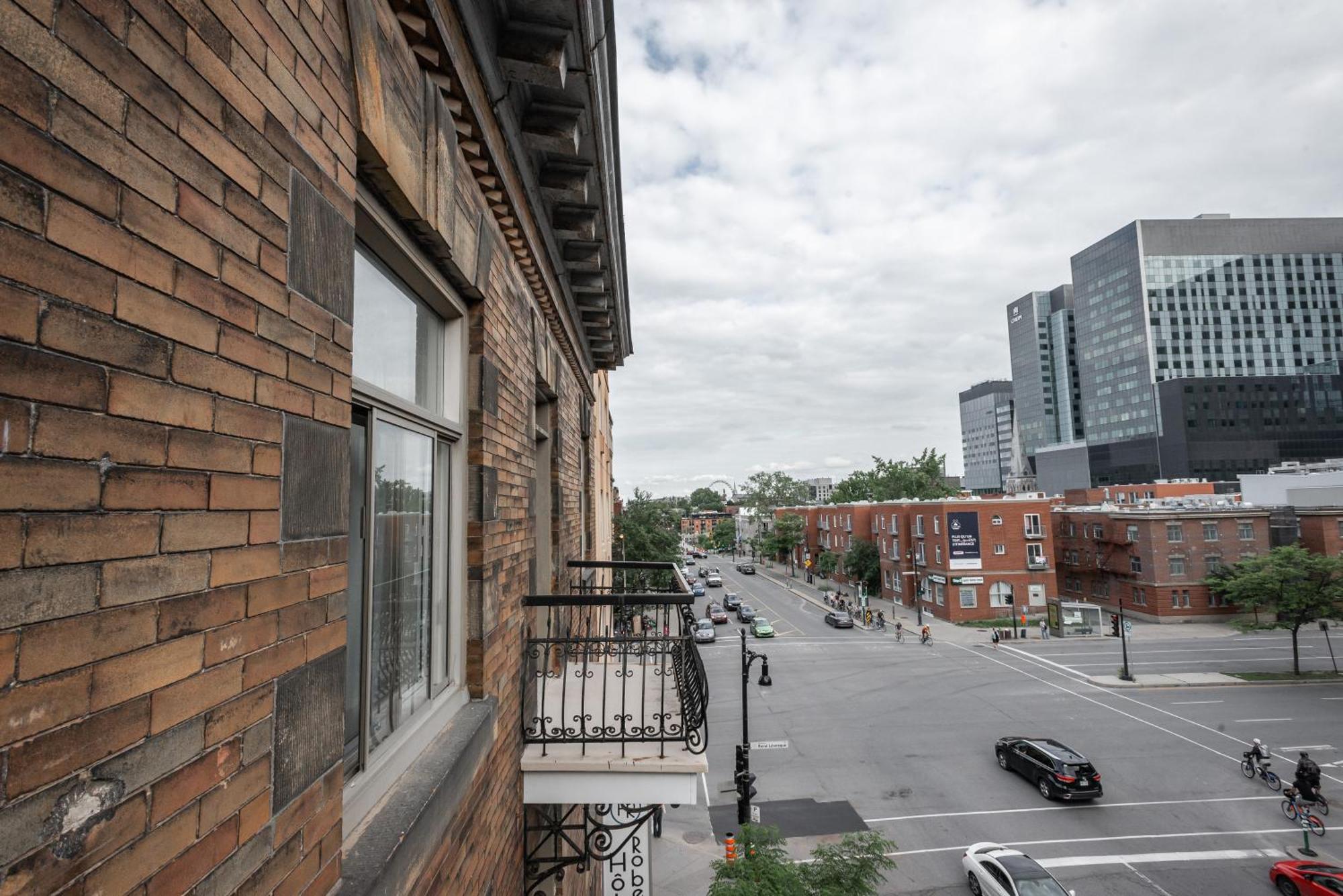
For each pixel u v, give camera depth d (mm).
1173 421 93875
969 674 32000
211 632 1240
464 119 2973
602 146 4363
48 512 898
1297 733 22984
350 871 1826
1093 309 111812
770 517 96000
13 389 854
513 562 4133
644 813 4312
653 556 37688
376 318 2498
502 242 3918
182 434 1174
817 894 8203
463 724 3043
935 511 48562
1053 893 11953
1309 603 30438
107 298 1012
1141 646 38500
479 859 3098
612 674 6449
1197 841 15453
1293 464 56688
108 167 1021
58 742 903
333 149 1778
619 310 8148
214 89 1280
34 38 899
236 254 1337
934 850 15047
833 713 25844
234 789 1297
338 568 1769
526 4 3139
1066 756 17828
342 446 1811
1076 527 52688
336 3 1821
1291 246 102875
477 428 3389
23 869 838
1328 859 14523
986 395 168875
